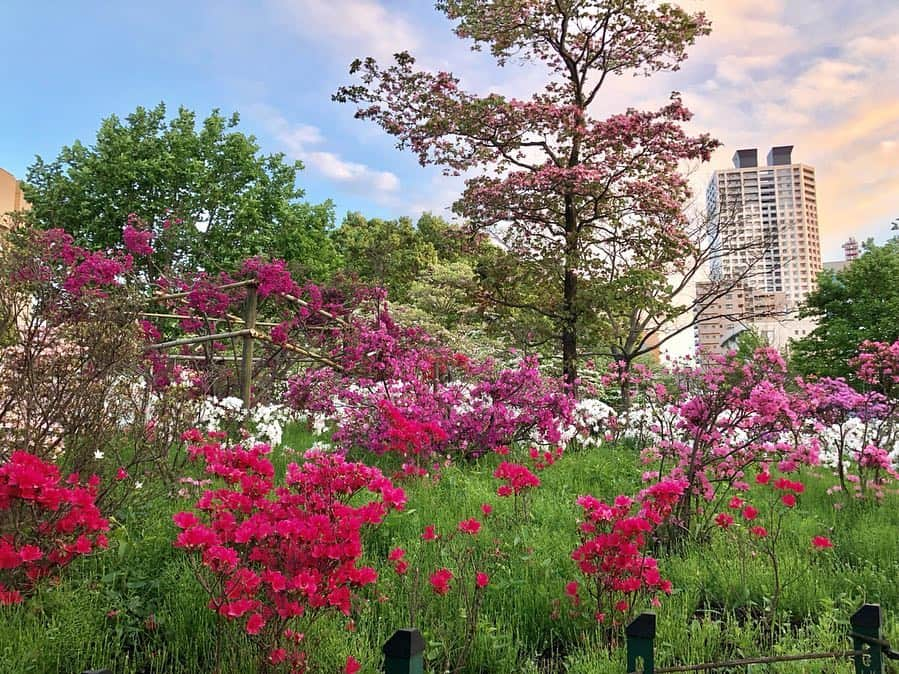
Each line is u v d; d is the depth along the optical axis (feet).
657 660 10.05
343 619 10.51
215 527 8.59
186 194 73.56
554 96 44.88
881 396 23.32
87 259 22.00
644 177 39.91
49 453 13.15
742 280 45.16
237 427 26.23
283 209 79.30
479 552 13.89
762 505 19.21
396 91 40.14
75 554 11.09
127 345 14.58
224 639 9.38
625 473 23.44
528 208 41.29
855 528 16.96
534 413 26.37
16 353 13.29
